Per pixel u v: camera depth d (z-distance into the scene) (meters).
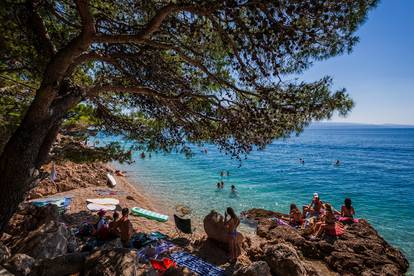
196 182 24.44
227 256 8.77
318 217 12.38
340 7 4.17
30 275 4.80
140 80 6.21
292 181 26.69
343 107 5.12
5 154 4.66
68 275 4.95
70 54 4.75
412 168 37.84
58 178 16.97
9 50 5.62
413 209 18.11
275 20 4.06
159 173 28.64
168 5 4.27
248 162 40.34
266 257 8.21
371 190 23.83
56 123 5.77
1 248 5.39
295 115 5.46
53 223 7.37
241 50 4.45
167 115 7.39
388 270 8.62
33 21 5.30
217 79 5.22
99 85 6.04
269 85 5.36
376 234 11.03
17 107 7.80
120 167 31.94
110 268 4.76
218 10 4.16
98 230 8.96
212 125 6.73
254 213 15.12
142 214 12.85
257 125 5.64
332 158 48.84
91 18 4.50
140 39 4.68
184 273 6.98
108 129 8.88
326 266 9.39
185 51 6.21
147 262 7.53
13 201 4.59
